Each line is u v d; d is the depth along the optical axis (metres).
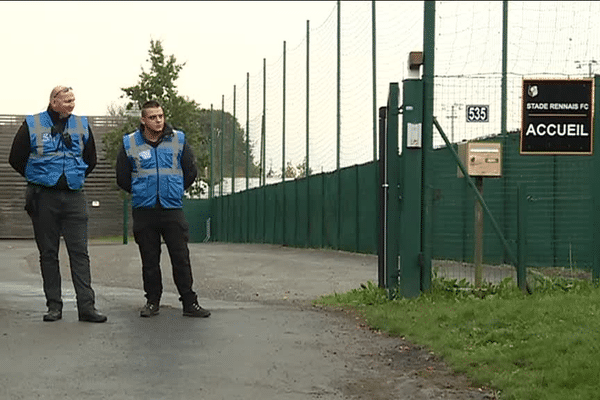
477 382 10.23
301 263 34.06
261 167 63.09
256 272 29.23
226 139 80.75
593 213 16.64
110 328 13.04
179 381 10.05
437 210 16.61
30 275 23.08
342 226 44.19
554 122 15.97
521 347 11.38
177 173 14.38
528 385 9.73
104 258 36.56
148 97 83.38
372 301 16.48
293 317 14.55
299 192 52.44
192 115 84.56
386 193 17.11
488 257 17.44
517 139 21.12
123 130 82.38
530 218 21.17
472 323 13.15
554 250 19.98
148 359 11.08
